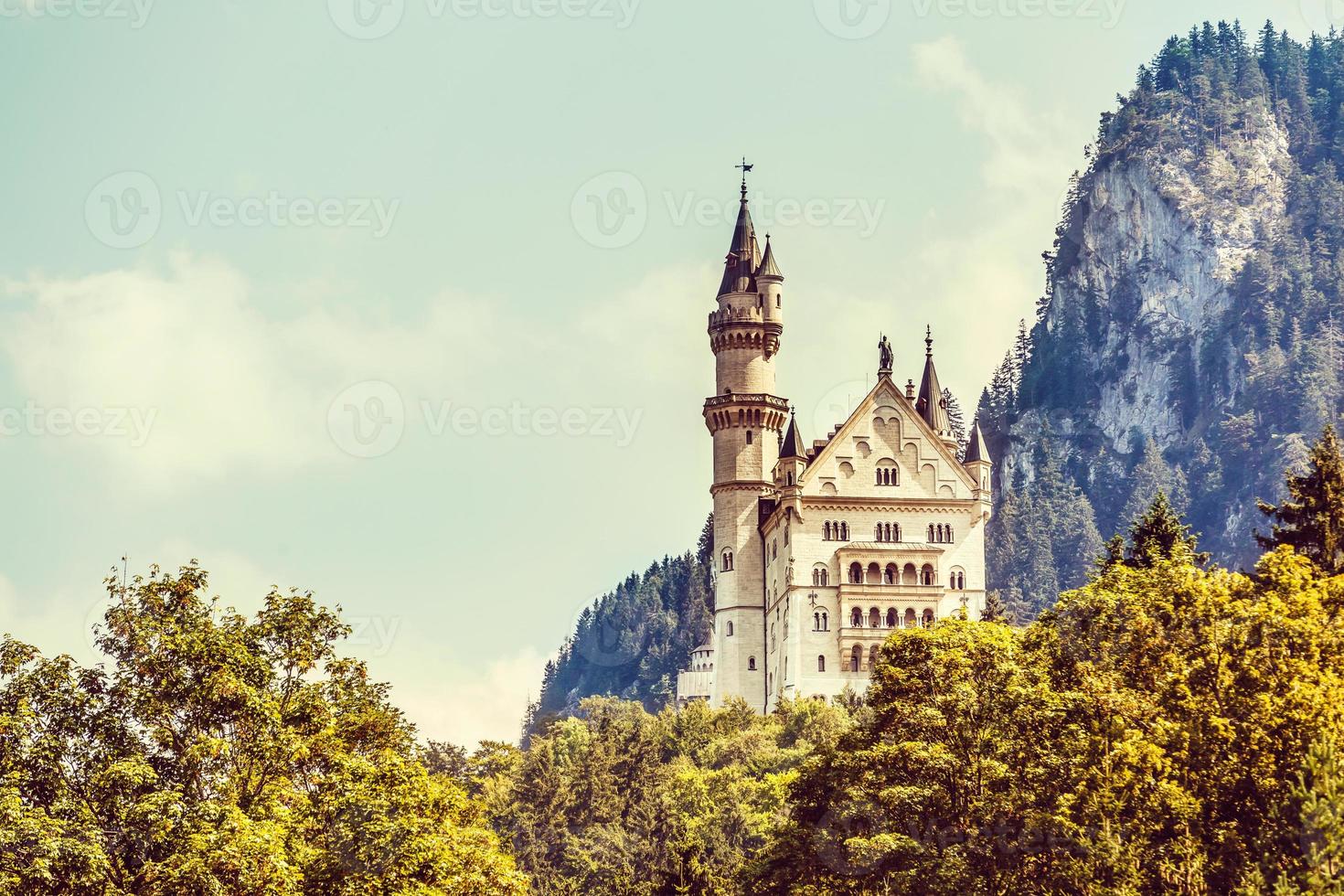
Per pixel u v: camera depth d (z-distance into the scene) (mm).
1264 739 70875
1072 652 82625
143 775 60312
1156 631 79250
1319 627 75188
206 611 67125
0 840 56469
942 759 77875
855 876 81000
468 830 72688
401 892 63750
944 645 83625
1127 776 72500
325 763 67625
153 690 64250
